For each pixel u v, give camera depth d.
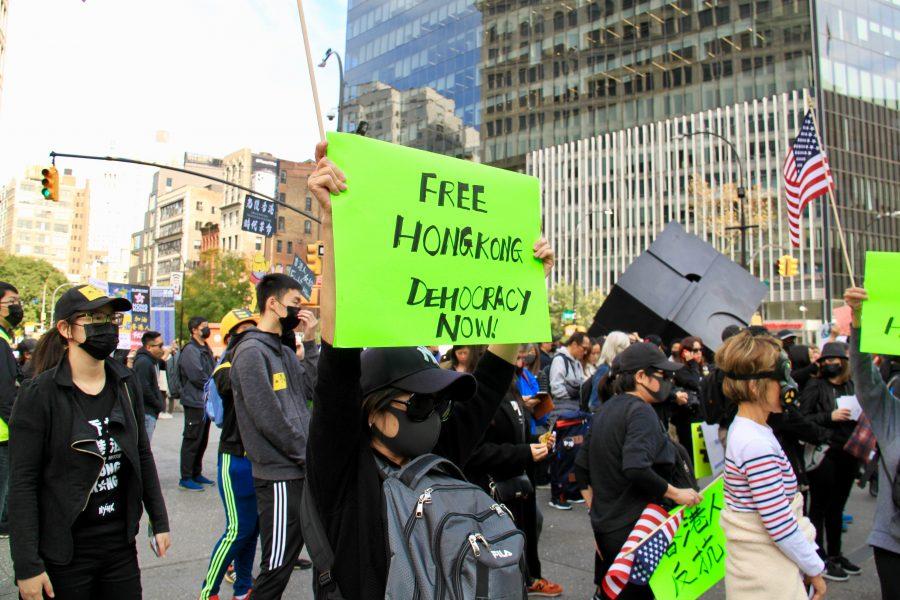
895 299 3.47
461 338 1.94
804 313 56.66
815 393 5.48
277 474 3.61
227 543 3.97
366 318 1.73
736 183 61.44
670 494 3.34
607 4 72.00
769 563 2.66
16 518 2.53
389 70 92.69
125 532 2.82
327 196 1.75
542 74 77.06
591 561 5.40
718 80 63.69
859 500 8.09
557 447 6.63
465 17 84.06
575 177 73.75
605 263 71.00
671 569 3.43
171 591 4.46
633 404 3.52
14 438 2.59
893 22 64.81
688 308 8.68
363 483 1.72
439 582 1.51
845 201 59.41
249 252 91.62
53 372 2.68
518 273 2.16
